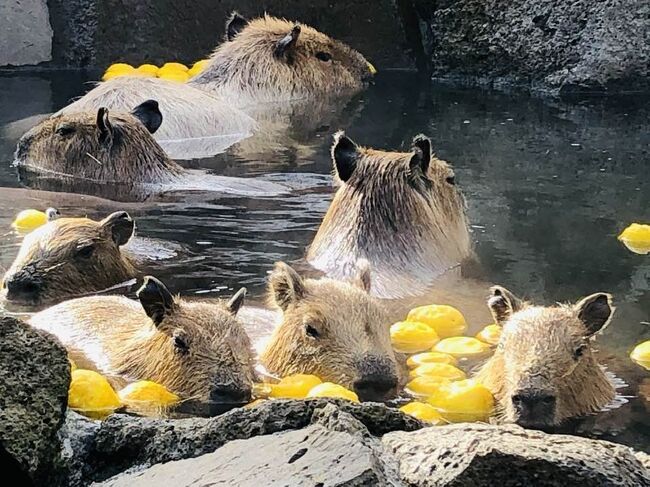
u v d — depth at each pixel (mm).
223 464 4141
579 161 10516
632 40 13836
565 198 9328
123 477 4316
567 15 14094
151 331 6117
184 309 6098
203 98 12305
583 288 7336
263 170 10523
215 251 8125
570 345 5559
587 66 13875
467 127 11984
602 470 3963
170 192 9859
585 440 4203
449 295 7246
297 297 6152
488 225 8672
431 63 15445
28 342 4531
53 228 7609
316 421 4449
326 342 5906
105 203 9492
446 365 6031
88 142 10406
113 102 11844
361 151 7980
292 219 8906
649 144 11172
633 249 8086
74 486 4492
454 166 10305
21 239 8320
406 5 15461
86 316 6609
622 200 9250
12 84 14250
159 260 7945
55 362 4543
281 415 4500
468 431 4285
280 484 3887
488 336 6500
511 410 5445
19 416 4363
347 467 3926
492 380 5680
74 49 15273
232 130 12141
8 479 4352
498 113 12719
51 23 15328
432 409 5496
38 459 4344
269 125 12453
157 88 12172
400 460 4152
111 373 6023
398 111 12906
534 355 5508
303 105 13453
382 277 7430
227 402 5672
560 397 5434
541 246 8188
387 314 6297
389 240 7621
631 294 7219
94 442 4578
